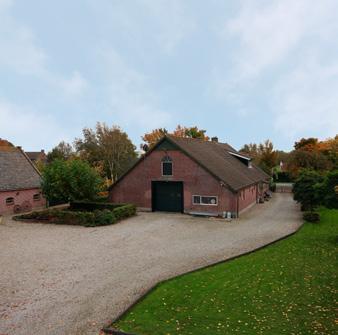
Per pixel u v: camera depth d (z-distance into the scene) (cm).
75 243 1905
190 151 2947
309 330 874
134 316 979
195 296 1111
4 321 979
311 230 2119
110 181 4909
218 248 1750
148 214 2920
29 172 3472
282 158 7131
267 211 3027
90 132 5488
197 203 2844
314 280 1234
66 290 1206
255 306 1027
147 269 1429
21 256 1647
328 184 1891
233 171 3183
